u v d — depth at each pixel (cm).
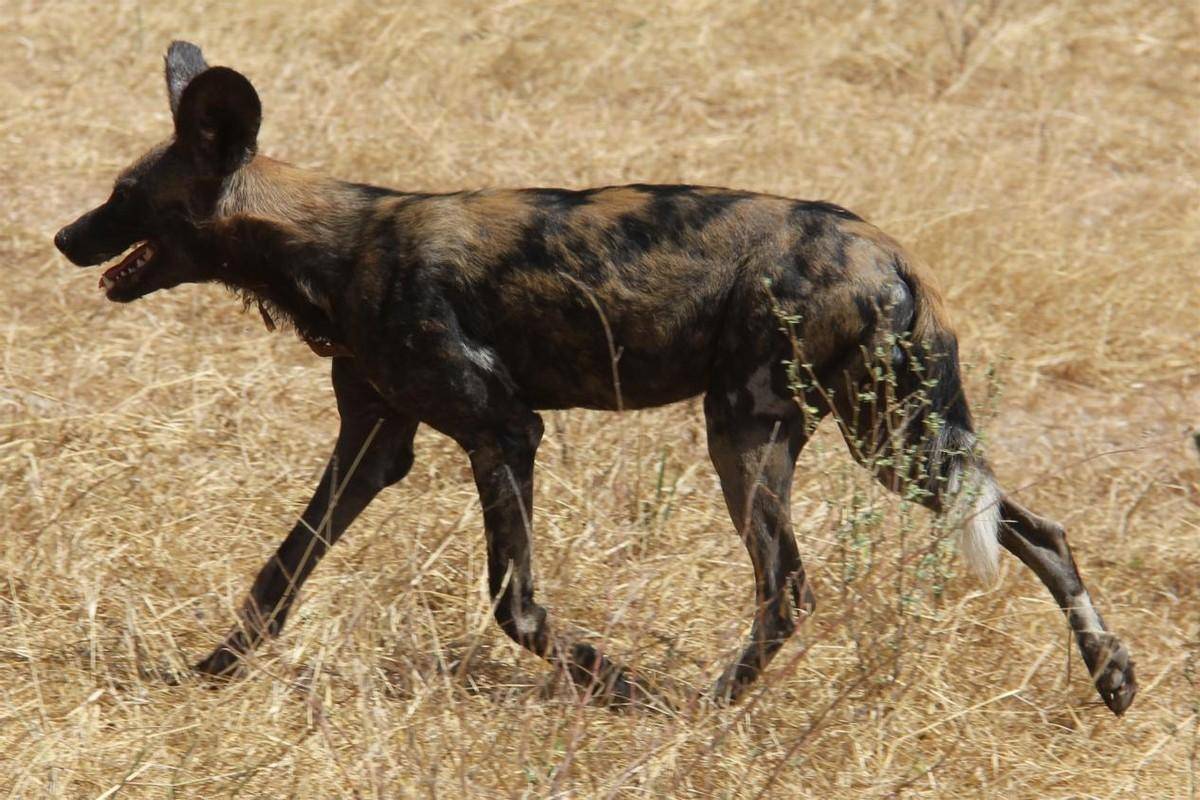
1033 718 1020
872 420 999
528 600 1020
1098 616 1028
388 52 2138
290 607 1059
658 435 1336
